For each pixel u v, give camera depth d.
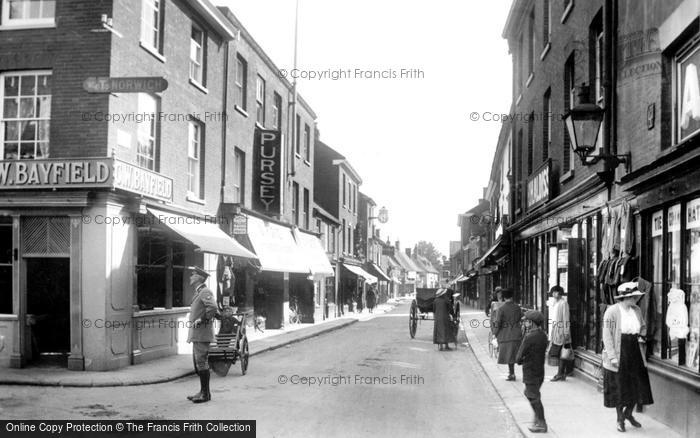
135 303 13.79
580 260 12.77
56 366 13.00
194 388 11.17
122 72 13.74
